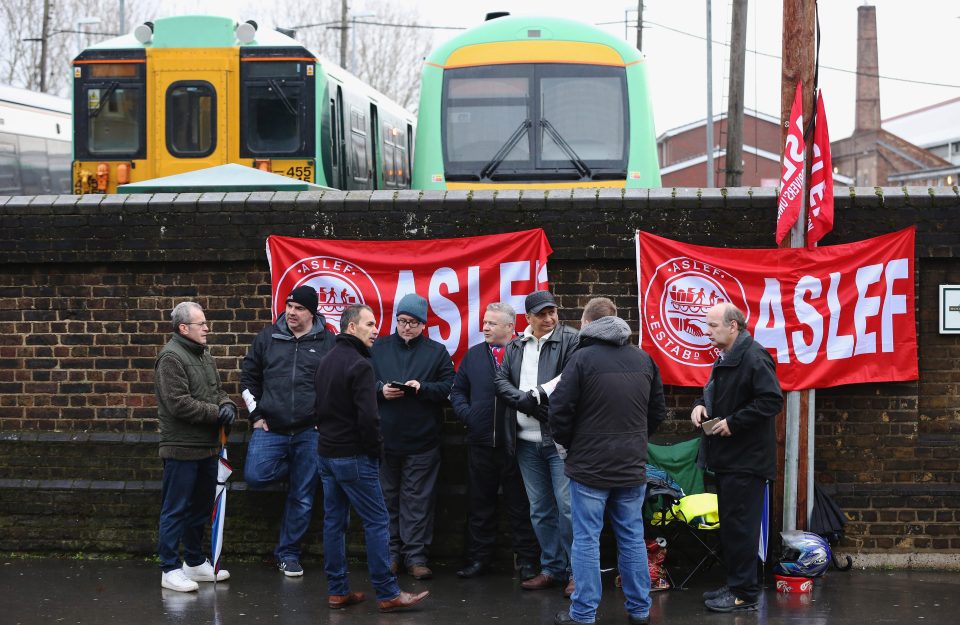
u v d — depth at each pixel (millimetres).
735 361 7203
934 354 8641
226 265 8930
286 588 7945
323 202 8797
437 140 13102
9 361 9078
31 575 8312
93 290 9023
